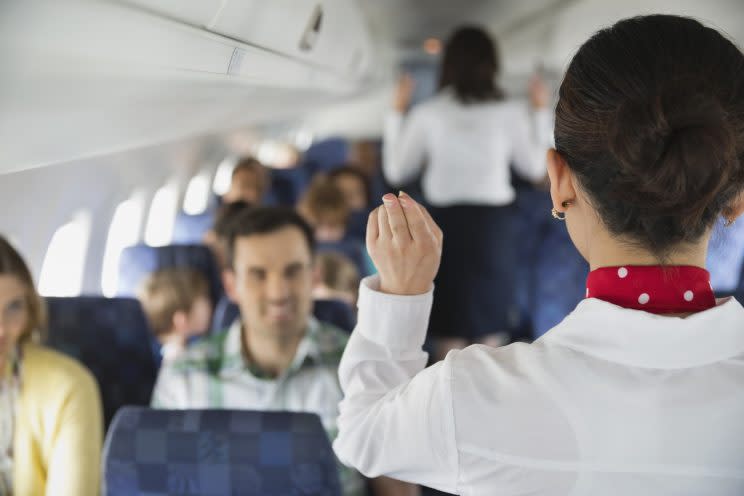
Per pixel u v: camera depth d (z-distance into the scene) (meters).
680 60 0.58
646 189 0.57
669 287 0.63
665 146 0.56
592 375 0.63
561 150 0.65
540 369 0.64
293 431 1.13
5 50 0.53
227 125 1.89
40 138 0.77
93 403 1.54
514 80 8.00
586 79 0.62
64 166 2.65
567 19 4.98
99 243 3.29
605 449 0.62
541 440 0.63
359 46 3.08
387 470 0.70
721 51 0.60
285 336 1.79
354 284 2.72
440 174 3.06
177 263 3.12
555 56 6.76
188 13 0.86
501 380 0.65
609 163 0.60
